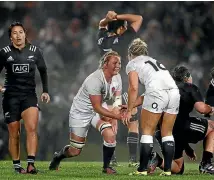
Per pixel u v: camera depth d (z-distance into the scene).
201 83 64.69
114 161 32.50
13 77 26.89
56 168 29.22
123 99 31.16
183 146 27.69
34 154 26.80
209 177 25.77
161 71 25.56
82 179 24.25
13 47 26.95
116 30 32.09
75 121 27.44
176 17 73.00
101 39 32.31
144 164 25.92
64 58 66.88
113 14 31.89
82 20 72.44
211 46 72.06
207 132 27.84
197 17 73.44
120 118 25.86
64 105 53.50
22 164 32.72
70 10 73.19
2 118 47.94
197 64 68.06
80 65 64.69
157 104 25.20
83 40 68.75
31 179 24.25
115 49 32.06
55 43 67.44
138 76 25.53
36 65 27.41
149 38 68.88
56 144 52.12
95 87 26.20
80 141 27.72
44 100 27.92
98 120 27.38
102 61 26.36
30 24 70.44
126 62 32.12
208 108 27.03
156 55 68.56
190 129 27.38
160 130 26.39
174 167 27.56
